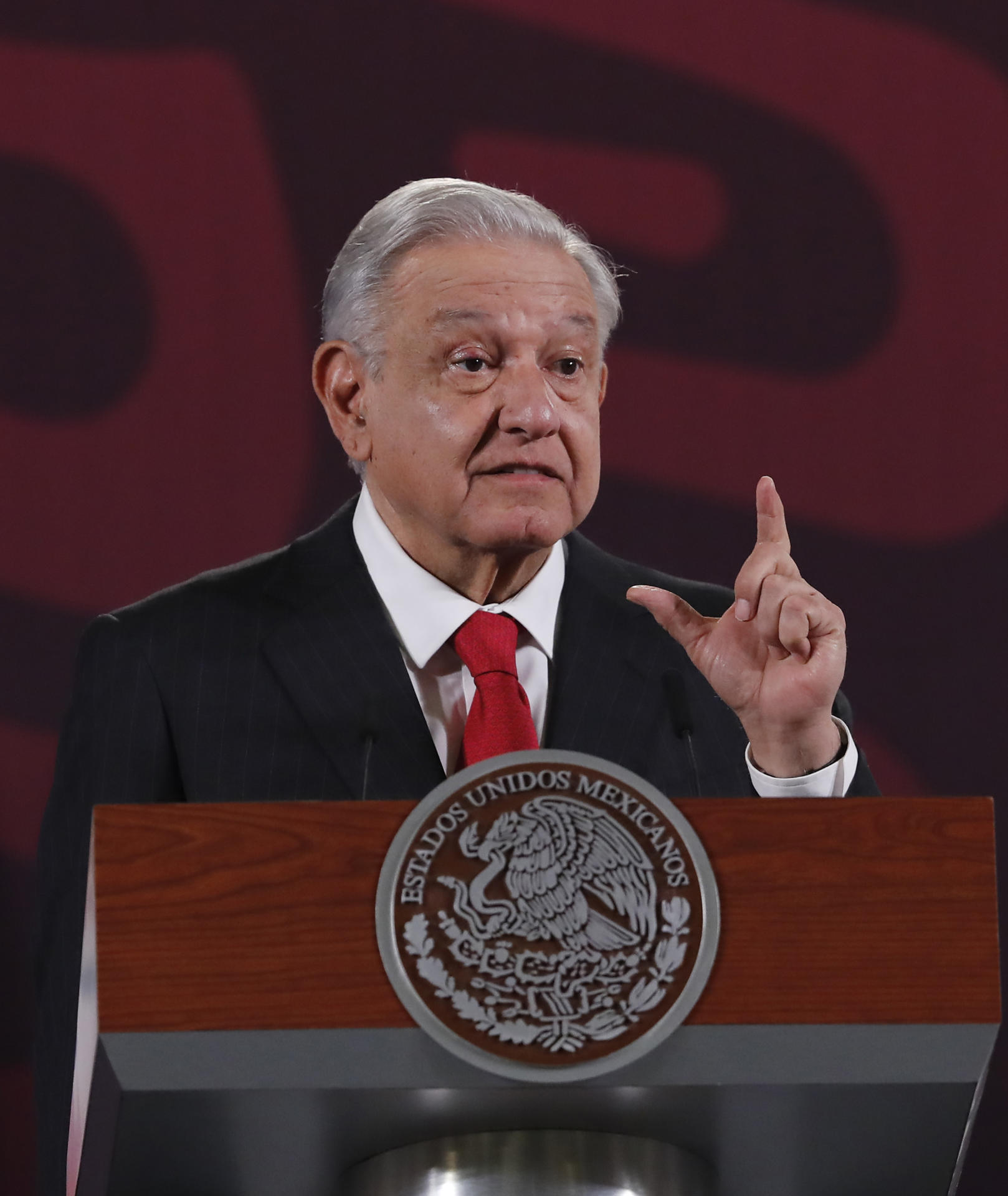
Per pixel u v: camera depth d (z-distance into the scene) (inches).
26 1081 485.4
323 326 323.0
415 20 539.8
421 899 188.7
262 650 306.8
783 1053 188.4
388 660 303.4
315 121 533.0
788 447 537.0
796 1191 222.8
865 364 540.1
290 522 518.6
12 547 507.8
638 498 533.0
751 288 541.0
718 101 545.3
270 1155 202.8
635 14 544.7
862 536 535.5
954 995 190.9
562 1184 198.2
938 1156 209.2
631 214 540.7
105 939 185.0
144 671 305.6
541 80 542.0
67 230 520.7
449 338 294.2
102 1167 198.7
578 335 298.4
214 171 527.8
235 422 520.1
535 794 193.3
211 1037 184.2
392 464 301.6
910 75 549.0
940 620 534.0
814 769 265.4
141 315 520.7
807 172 545.3
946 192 546.0
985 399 540.4
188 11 531.2
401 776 291.9
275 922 187.0
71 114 524.4
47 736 502.9
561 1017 187.2
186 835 187.8
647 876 191.3
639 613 322.7
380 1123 195.2
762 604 261.7
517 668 311.4
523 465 292.7
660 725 307.1
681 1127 200.5
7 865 495.2
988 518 537.0
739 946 190.9
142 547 512.7
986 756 530.0
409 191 309.6
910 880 193.2
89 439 514.6
